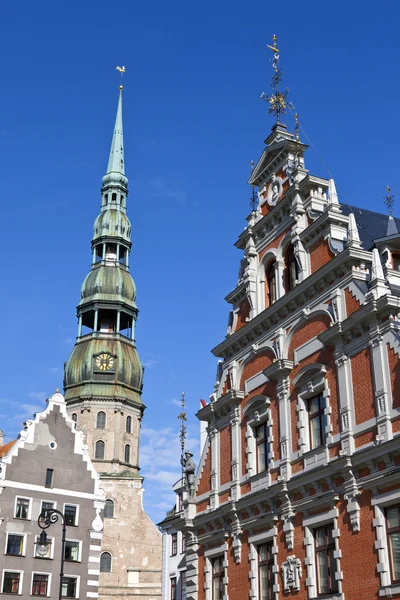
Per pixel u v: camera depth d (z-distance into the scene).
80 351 100.44
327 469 27.81
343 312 29.58
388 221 33.97
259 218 38.25
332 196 32.31
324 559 27.92
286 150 37.00
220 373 38.88
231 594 33.19
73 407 97.50
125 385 98.94
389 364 26.62
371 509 25.77
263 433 34.00
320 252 32.38
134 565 89.31
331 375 29.56
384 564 24.69
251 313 36.69
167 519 56.00
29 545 52.06
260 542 31.81
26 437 55.03
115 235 106.69
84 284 104.25
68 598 52.38
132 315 103.88
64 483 55.44
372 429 26.72
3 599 49.69
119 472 93.81
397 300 26.94
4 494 52.34
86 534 54.94
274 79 40.53
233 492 34.53
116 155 113.44
